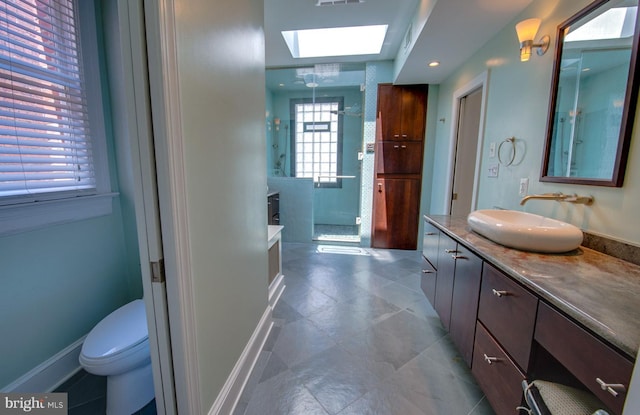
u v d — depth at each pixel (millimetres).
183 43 856
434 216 2207
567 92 1387
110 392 1238
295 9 2289
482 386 1282
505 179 1934
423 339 1854
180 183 864
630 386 479
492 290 1199
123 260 1834
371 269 3127
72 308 1515
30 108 1310
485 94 2197
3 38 1196
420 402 1352
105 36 1644
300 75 3879
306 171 4422
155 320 935
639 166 1047
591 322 693
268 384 1453
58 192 1426
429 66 2777
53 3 1398
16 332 1265
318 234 4398
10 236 1231
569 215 1391
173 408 997
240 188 1378
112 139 1732
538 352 951
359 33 3158
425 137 3611
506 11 1746
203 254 1023
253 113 1547
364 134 3787
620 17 1104
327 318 2100
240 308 1407
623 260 1104
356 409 1308
